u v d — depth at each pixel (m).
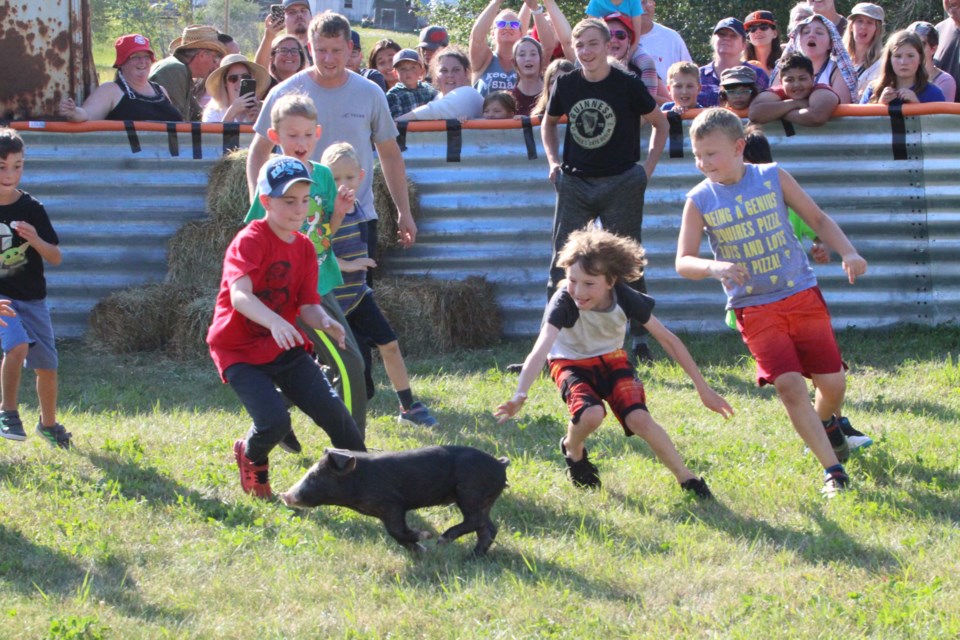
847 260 5.29
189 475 5.51
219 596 4.08
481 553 4.45
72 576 4.26
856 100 9.61
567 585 4.14
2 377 5.98
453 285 9.07
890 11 17.78
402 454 4.44
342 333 5.06
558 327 5.00
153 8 27.84
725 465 5.61
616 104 7.92
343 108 6.81
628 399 5.16
